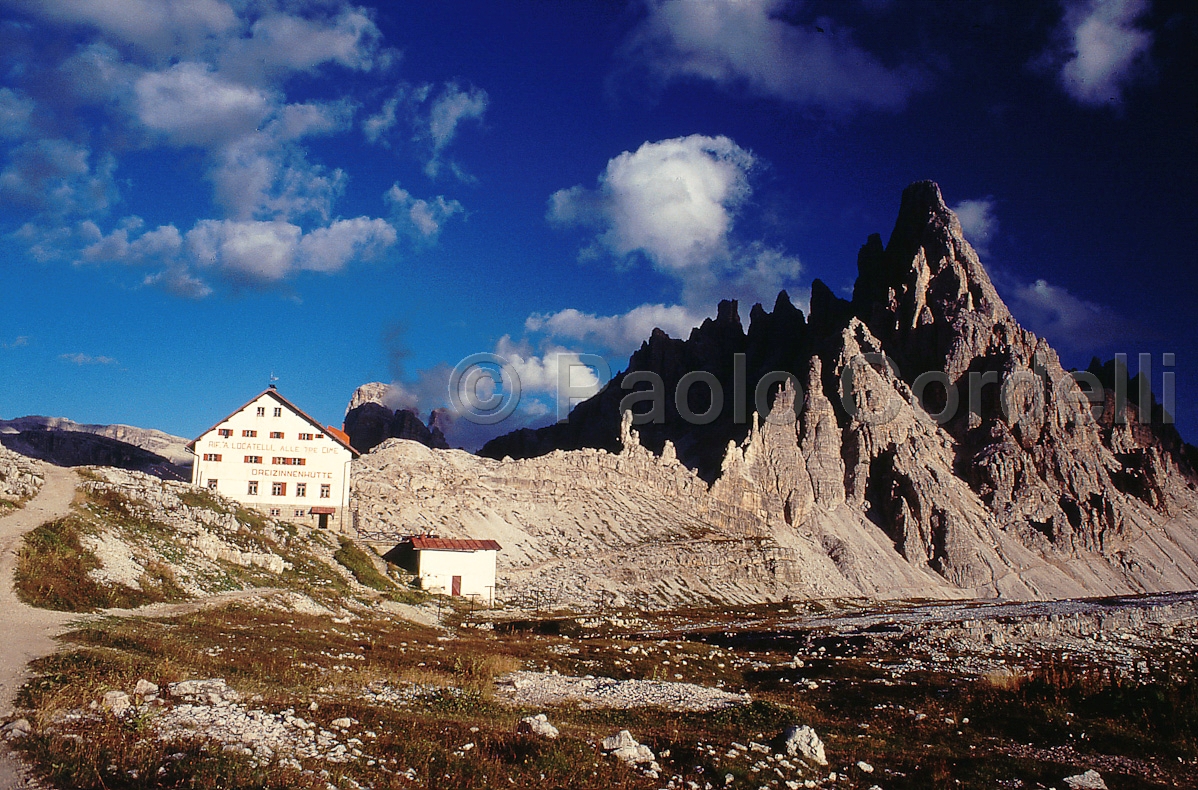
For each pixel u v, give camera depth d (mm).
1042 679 42875
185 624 39281
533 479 140125
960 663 51312
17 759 18344
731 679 48625
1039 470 199625
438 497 118812
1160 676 45344
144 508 60125
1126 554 182500
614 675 45531
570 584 104188
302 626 45094
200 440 89625
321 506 91375
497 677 39031
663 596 110500
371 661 37531
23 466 60312
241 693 26422
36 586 38844
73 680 24562
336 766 20844
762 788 24203
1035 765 29734
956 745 33156
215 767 19078
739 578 127875
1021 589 162500
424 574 85750
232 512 73125
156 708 23172
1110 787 28125
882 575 157000
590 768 23891
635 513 140375
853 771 27859
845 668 50531
